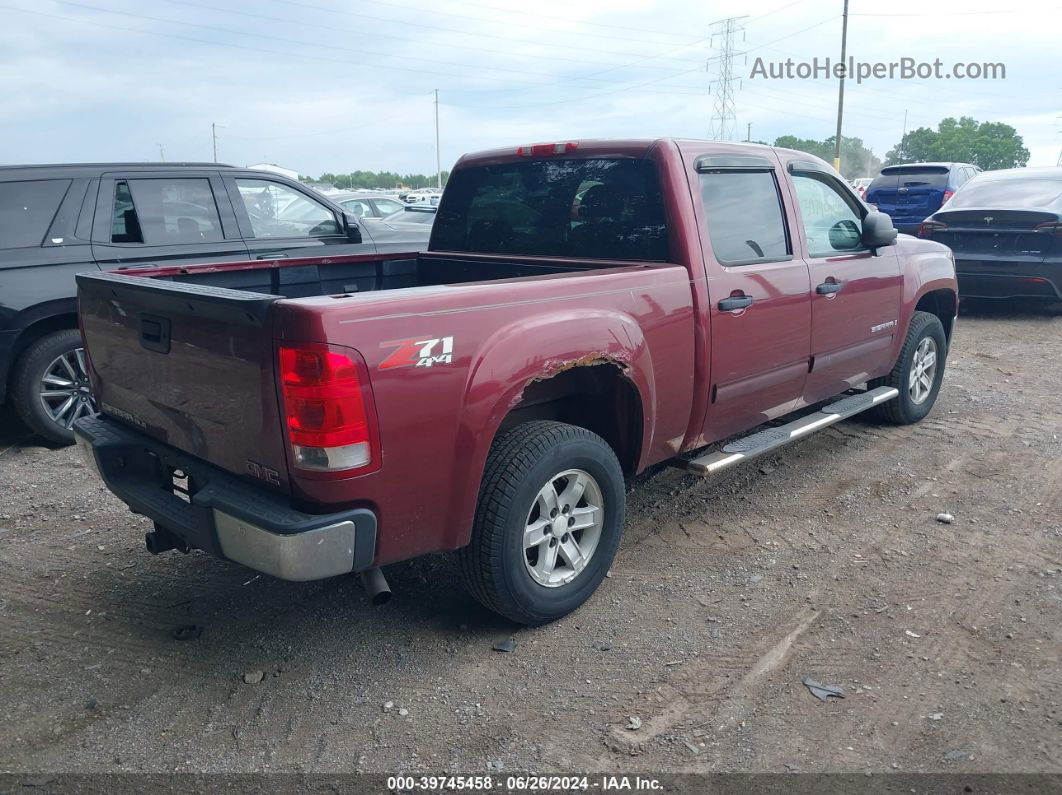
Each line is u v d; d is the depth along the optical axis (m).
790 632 3.35
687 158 3.89
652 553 4.05
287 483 2.69
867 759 2.63
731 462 4.04
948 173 14.27
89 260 5.68
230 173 6.39
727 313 3.92
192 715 2.89
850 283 4.79
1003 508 4.53
